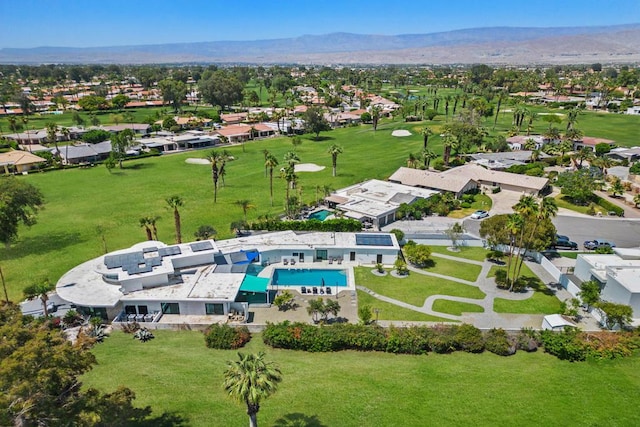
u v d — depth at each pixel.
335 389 39.47
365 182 103.88
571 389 40.28
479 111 187.88
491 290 59.19
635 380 41.81
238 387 29.00
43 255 69.31
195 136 162.00
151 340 48.25
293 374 41.66
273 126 183.75
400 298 57.19
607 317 49.28
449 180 99.88
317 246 67.69
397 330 47.53
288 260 67.88
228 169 124.69
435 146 148.38
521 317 53.00
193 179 114.25
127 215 87.50
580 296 53.88
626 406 38.22
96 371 41.22
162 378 40.25
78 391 30.52
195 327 50.81
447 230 77.12
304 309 55.09
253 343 47.88
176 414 35.62
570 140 134.38
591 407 37.97
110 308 52.03
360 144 158.25
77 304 51.53
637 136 158.00
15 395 23.70
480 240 74.56
